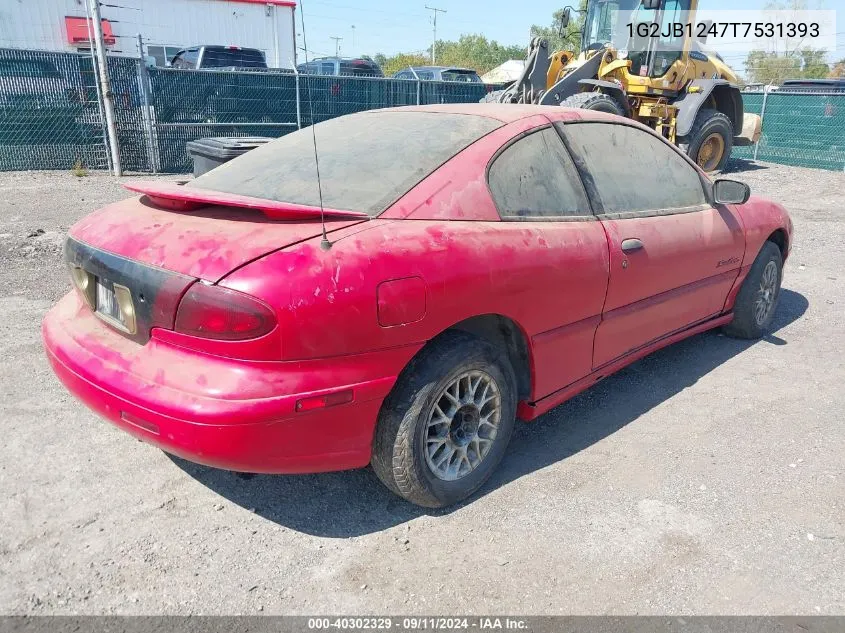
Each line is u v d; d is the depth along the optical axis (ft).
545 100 38.19
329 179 9.53
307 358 7.60
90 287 9.04
